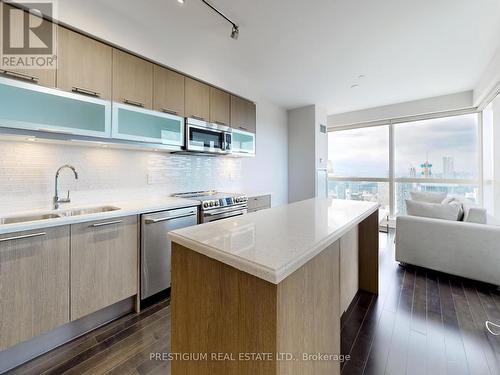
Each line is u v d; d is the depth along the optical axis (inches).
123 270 75.7
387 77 136.4
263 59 116.4
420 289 94.7
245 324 32.8
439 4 78.0
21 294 55.3
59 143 80.6
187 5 79.0
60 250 61.7
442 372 55.0
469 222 100.7
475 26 89.4
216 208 109.8
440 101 166.4
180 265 42.1
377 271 91.3
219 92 122.4
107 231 71.7
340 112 208.8
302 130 192.7
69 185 83.5
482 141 158.6
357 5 78.7
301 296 35.7
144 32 88.7
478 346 63.0
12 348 56.6
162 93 96.4
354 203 84.0
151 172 109.2
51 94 67.2
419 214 114.9
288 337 32.3
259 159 172.7
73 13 71.2
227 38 99.1
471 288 94.9
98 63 77.6
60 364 57.5
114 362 58.1
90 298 67.8
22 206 73.5
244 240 39.3
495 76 111.0
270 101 179.9
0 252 52.3
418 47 104.7
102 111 78.5
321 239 40.0
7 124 60.3
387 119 192.2
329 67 124.5
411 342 65.1
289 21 87.4
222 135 122.8
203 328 38.2
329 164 206.4
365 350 62.4
